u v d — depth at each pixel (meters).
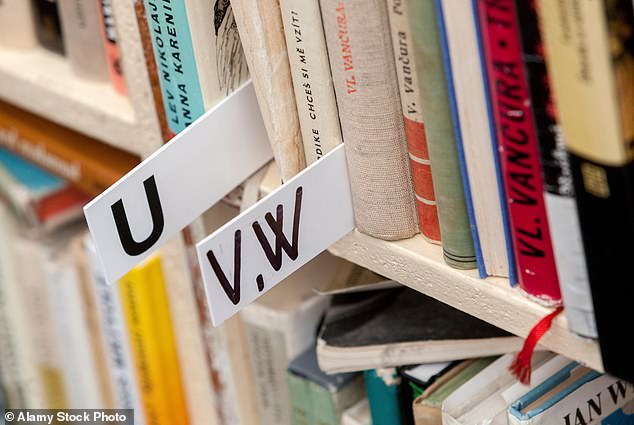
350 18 0.65
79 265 1.12
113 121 0.92
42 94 0.99
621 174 0.54
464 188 0.65
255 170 0.82
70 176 1.07
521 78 0.57
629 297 0.57
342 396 0.91
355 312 0.87
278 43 0.71
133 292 1.02
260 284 0.73
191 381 1.06
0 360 1.28
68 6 0.94
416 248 0.73
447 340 0.79
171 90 0.81
